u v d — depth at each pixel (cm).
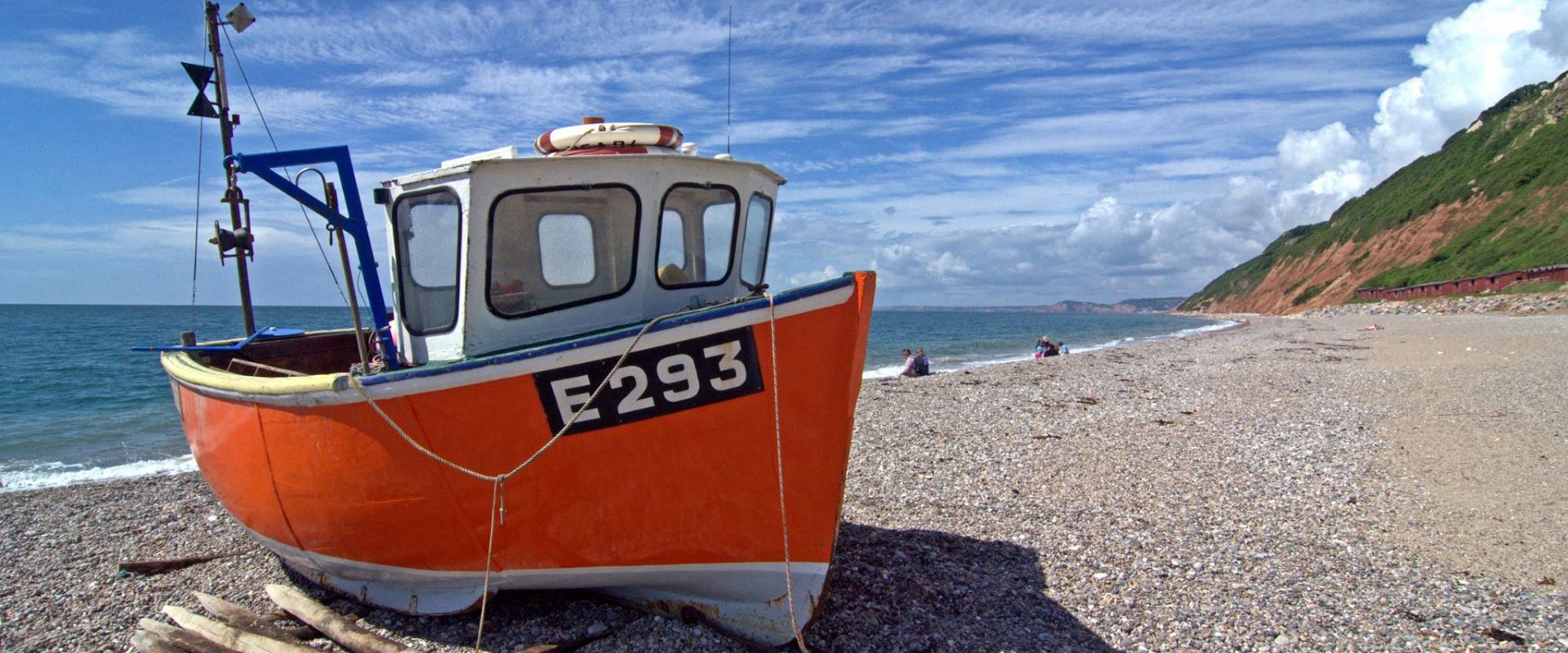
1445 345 2892
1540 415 1283
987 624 534
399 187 520
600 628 520
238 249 779
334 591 598
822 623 528
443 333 521
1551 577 620
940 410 1556
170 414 1933
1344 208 11900
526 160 480
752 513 480
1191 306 17550
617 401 458
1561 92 8012
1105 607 564
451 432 466
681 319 447
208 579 668
